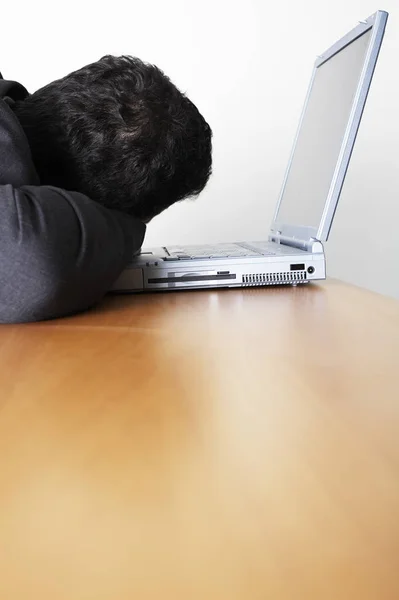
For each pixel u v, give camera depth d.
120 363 0.54
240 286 1.16
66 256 0.77
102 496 0.28
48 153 0.93
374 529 0.24
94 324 0.76
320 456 0.32
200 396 0.43
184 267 1.14
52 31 2.35
